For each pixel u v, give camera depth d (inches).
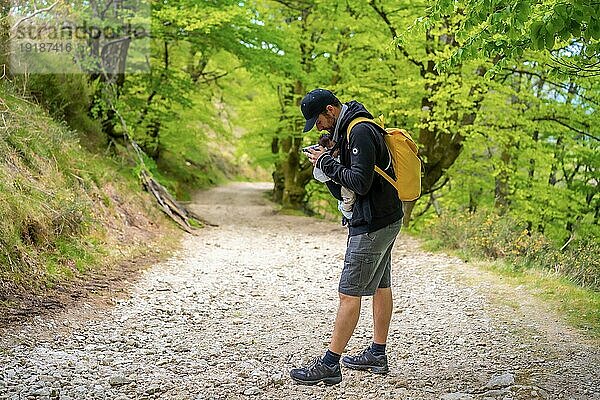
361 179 148.0
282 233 508.1
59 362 169.8
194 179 1128.2
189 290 281.0
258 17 578.2
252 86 807.1
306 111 159.3
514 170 529.7
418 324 232.7
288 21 697.0
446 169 569.6
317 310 258.1
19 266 237.8
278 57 546.3
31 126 346.0
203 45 541.0
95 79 502.6
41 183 311.9
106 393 149.5
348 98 566.6
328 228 555.2
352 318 157.6
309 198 815.1
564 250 394.6
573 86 491.5
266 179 1782.7
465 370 177.5
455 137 550.3
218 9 503.5
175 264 342.0
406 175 154.5
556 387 161.8
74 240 294.0
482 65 471.8
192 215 532.1
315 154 157.4
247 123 865.5
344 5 542.3
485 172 588.4
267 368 178.4
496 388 160.2
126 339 200.8
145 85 573.3
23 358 169.8
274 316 245.1
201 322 230.2
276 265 358.9
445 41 510.6
